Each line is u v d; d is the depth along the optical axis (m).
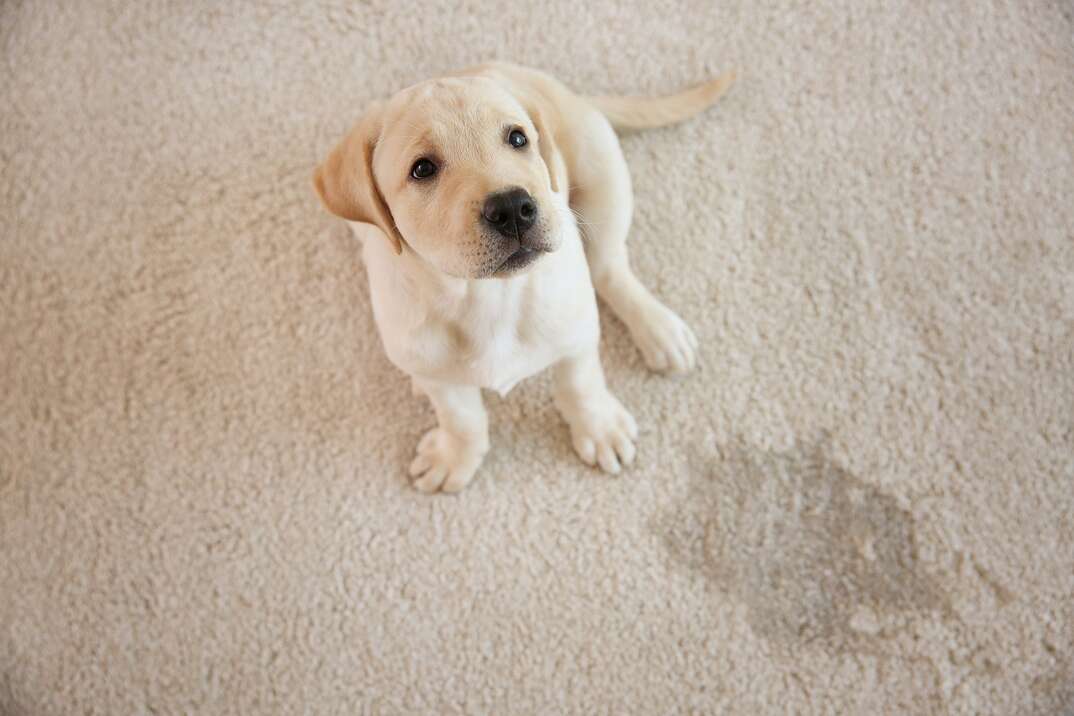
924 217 2.04
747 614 1.82
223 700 1.85
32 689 1.87
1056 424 1.89
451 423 1.78
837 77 2.15
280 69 2.24
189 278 2.12
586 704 1.79
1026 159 2.06
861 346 1.97
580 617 1.84
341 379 2.04
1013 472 1.86
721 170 2.11
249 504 1.97
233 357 2.06
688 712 1.77
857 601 1.81
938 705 1.74
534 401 2.00
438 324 1.45
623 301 1.93
